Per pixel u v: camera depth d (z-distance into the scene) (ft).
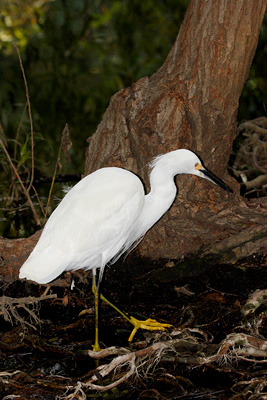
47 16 48.42
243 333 23.40
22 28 48.70
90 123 46.50
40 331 26.50
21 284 29.71
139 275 30.19
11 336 25.71
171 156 25.39
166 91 26.81
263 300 26.14
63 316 28.43
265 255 29.19
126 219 24.66
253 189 39.99
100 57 47.50
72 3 48.78
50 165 46.34
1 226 39.06
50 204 41.06
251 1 25.08
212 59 25.85
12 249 28.66
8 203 40.55
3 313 26.14
